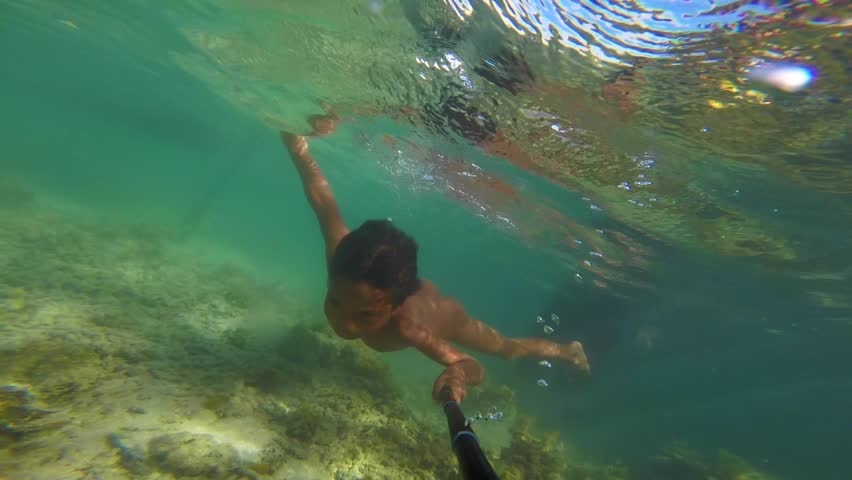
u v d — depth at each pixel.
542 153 10.09
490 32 5.97
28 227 11.54
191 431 3.89
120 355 4.92
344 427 5.05
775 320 22.55
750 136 6.61
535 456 7.14
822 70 4.82
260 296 12.90
